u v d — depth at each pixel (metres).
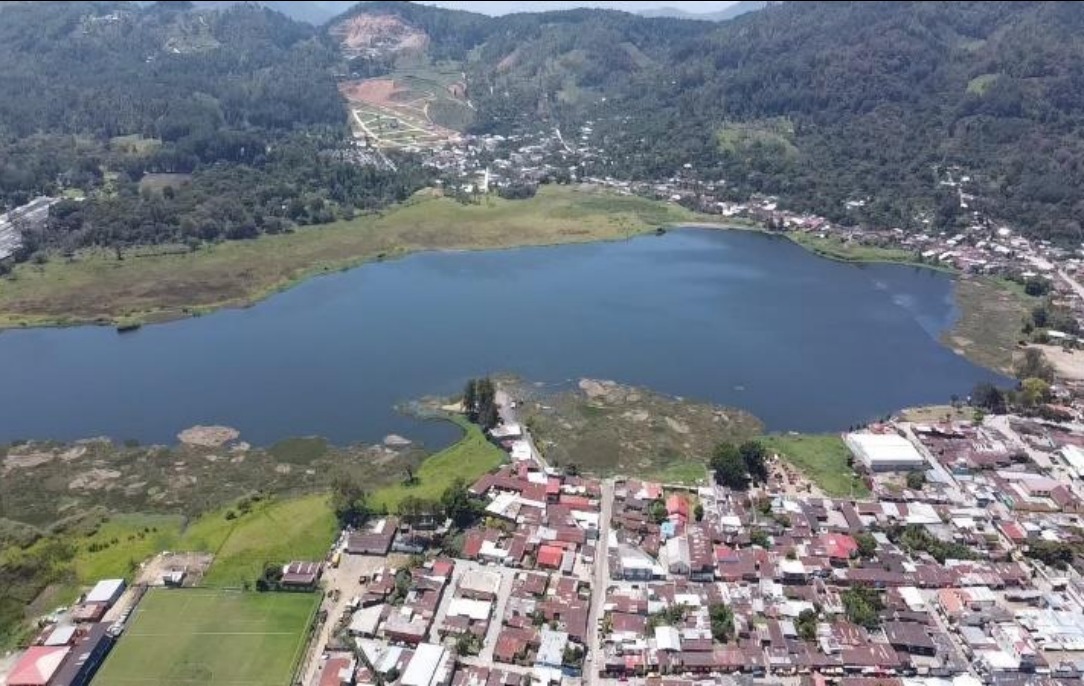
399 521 155.88
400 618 131.12
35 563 143.50
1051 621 133.88
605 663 123.38
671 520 158.38
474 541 150.62
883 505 166.12
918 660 125.56
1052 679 122.88
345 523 156.50
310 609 134.12
